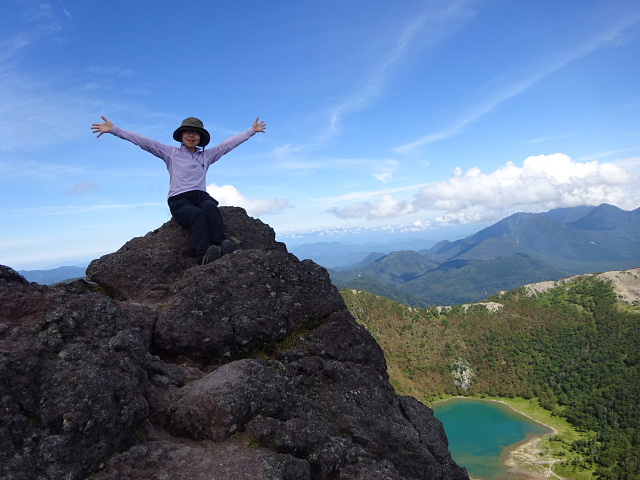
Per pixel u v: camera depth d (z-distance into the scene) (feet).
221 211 15.49
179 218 13.30
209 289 11.08
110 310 9.03
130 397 7.66
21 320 8.14
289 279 12.16
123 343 8.34
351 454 8.68
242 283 11.52
